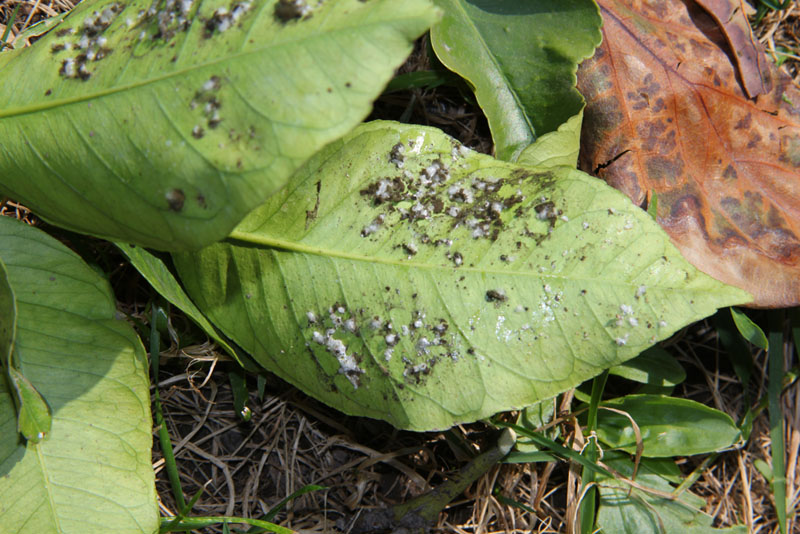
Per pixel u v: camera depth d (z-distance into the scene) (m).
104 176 0.40
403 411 0.42
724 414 0.45
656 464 0.46
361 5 0.39
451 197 0.42
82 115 0.40
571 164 0.44
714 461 0.47
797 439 0.47
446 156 0.42
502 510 0.45
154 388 0.45
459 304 0.42
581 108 0.44
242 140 0.39
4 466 0.41
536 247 0.42
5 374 0.42
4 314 0.41
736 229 0.45
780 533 0.46
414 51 0.46
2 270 0.40
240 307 0.43
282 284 0.42
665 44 0.45
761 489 0.47
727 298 0.41
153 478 0.42
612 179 0.45
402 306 0.42
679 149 0.45
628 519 0.45
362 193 0.42
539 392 0.42
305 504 0.45
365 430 0.45
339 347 0.42
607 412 0.45
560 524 0.46
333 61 0.39
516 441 0.45
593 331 0.42
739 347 0.46
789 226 0.45
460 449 0.45
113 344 0.42
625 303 0.42
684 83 0.45
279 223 0.42
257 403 0.45
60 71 0.41
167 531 0.43
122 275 0.45
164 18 0.40
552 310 0.42
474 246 0.42
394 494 0.45
